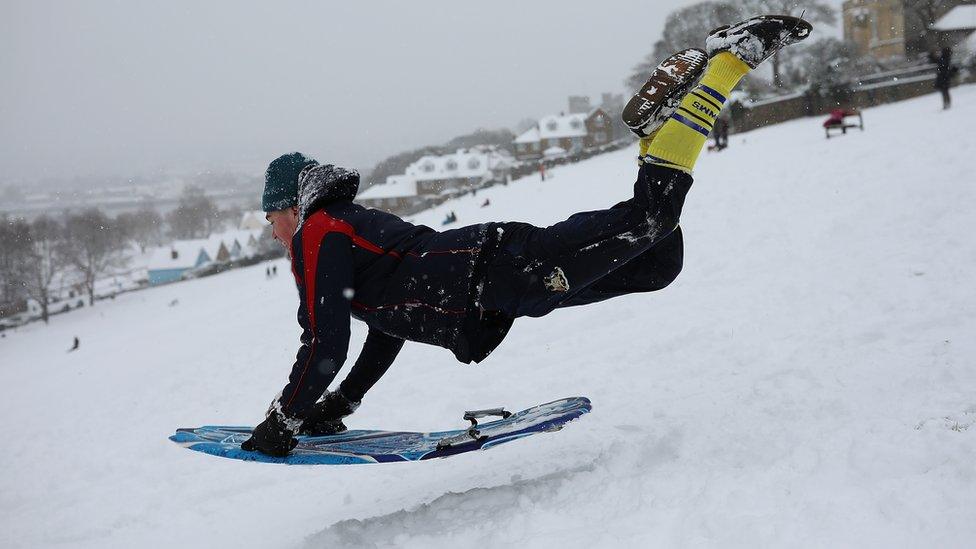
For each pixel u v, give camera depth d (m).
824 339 5.62
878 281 7.03
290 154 3.41
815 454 2.98
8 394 22.41
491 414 3.37
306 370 3.04
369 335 3.68
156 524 4.97
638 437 3.95
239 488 5.41
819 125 31.17
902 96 39.44
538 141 94.62
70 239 77.31
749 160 19.55
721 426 3.77
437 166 99.50
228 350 17.39
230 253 91.31
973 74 36.69
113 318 49.66
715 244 10.98
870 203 10.30
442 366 8.21
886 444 2.86
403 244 3.12
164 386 13.98
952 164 10.84
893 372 4.24
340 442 3.55
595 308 9.09
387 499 4.11
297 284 3.14
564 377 6.52
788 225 10.71
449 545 2.97
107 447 9.19
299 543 3.53
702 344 6.44
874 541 2.21
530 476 3.78
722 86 2.97
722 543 2.40
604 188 26.47
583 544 2.62
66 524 5.60
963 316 5.39
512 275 3.03
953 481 2.44
